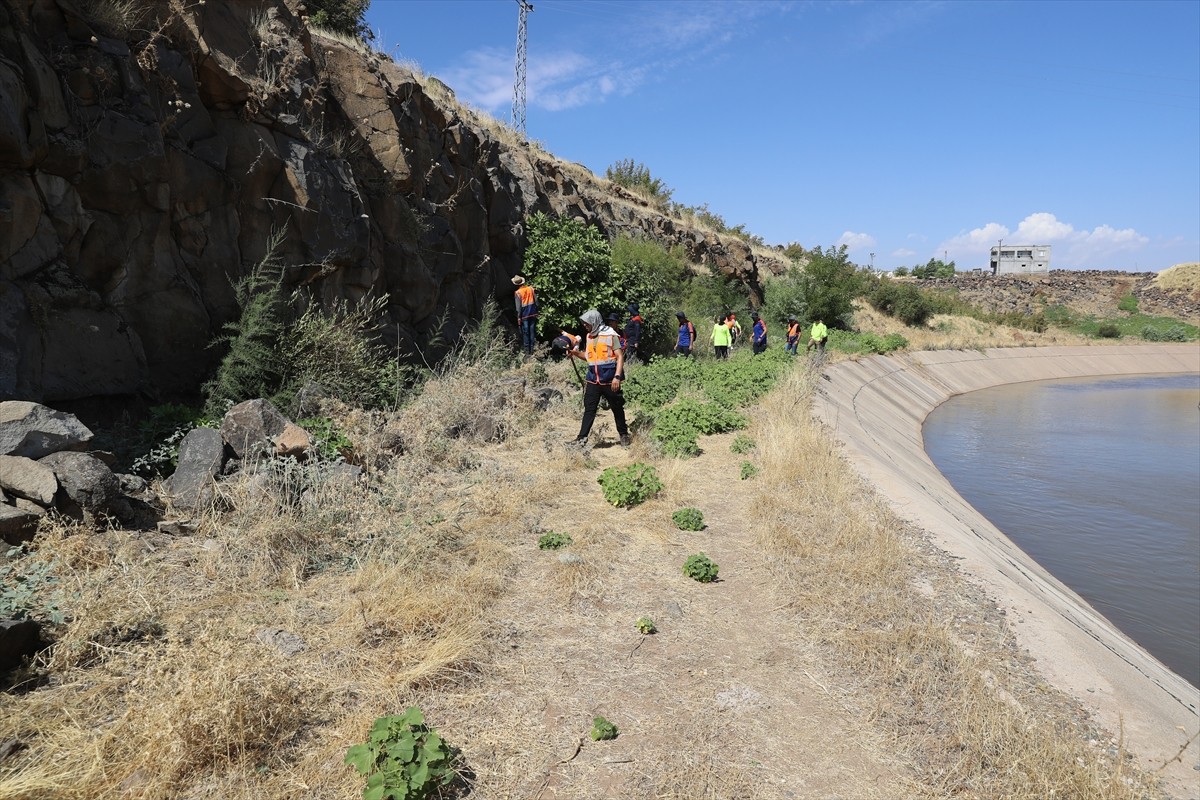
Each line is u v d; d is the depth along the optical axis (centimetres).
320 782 286
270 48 872
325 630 397
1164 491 1565
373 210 1040
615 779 305
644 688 378
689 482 764
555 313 1518
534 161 1959
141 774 275
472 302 1359
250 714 302
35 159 568
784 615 466
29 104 561
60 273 596
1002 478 1681
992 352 4297
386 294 1023
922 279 7144
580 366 1241
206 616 395
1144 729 354
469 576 479
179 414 651
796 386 1257
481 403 898
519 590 485
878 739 337
